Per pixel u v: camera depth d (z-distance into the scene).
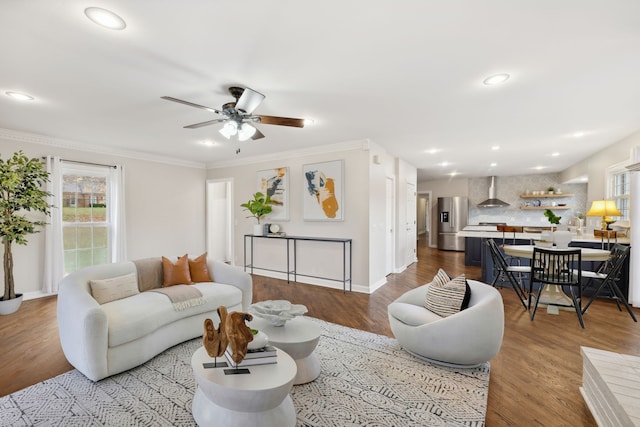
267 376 1.72
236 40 1.99
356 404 1.99
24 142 4.28
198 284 3.41
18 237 3.76
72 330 2.31
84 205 4.96
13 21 1.77
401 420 1.84
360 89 2.75
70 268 4.80
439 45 2.04
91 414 1.89
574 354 2.70
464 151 5.53
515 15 1.73
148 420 1.84
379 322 3.48
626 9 1.67
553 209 8.62
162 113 3.40
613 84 2.64
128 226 5.52
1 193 3.68
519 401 2.03
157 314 2.61
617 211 4.31
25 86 2.68
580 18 1.75
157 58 2.21
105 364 2.23
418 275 6.00
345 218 4.91
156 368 2.45
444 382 2.24
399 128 4.00
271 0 1.60
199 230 6.73
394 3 1.64
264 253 5.93
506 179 9.34
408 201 6.99
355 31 1.89
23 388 2.15
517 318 3.62
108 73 2.44
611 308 4.00
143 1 1.60
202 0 1.60
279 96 2.90
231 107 2.66
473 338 2.29
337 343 2.90
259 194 5.51
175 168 6.28
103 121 3.70
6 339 2.98
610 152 5.02
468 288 2.67
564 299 4.14
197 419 1.79
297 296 4.52
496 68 2.36
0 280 4.07
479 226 8.85
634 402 1.53
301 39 1.98
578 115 3.46
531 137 4.47
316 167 5.17
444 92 2.81
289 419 1.75
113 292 2.80
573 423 1.82
